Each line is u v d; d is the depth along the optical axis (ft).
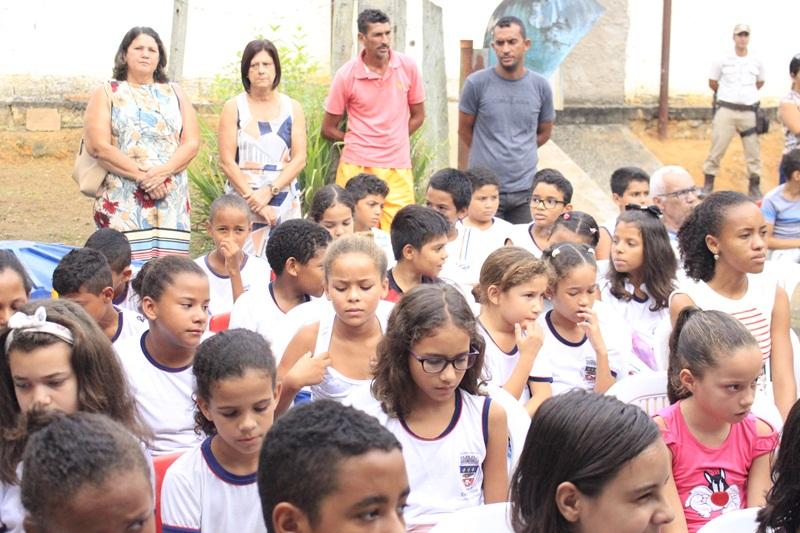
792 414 9.02
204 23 36.78
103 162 20.24
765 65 44.24
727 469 11.17
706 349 10.83
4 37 35.27
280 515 6.70
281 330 14.19
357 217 20.36
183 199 21.06
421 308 10.47
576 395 8.34
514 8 33.94
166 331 12.34
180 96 21.08
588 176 36.99
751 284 14.29
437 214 16.19
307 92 27.61
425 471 10.84
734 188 42.57
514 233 20.97
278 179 21.90
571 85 42.04
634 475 7.90
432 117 28.96
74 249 14.90
